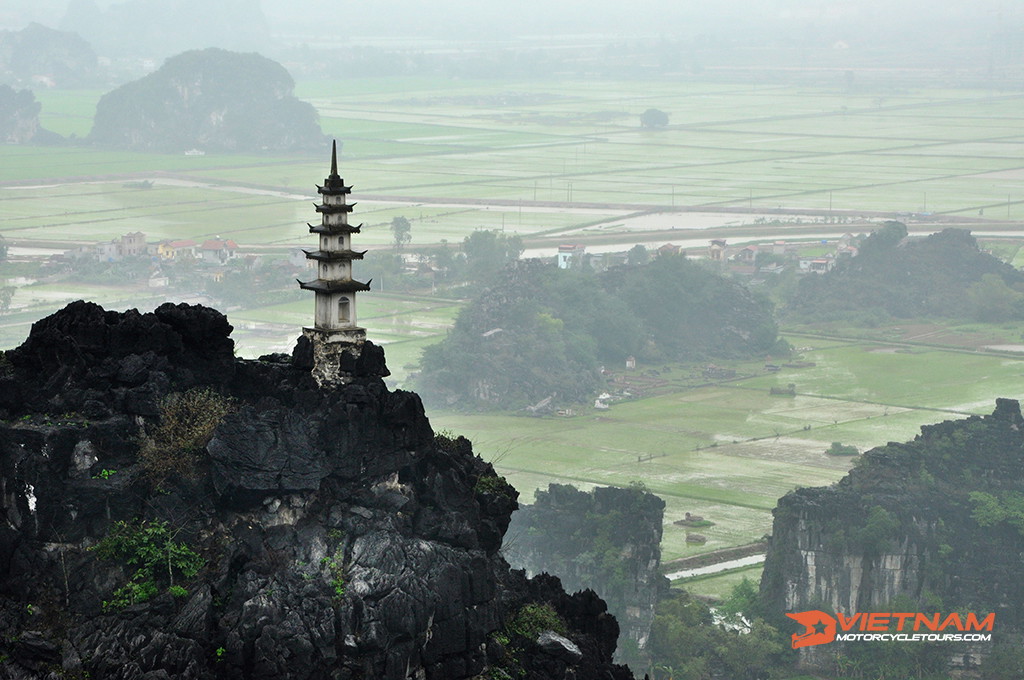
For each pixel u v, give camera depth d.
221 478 133.62
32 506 130.75
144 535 131.12
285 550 133.38
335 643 128.12
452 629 133.88
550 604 153.12
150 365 138.25
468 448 154.62
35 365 136.62
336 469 136.62
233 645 126.00
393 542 134.00
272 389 141.12
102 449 133.50
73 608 129.38
